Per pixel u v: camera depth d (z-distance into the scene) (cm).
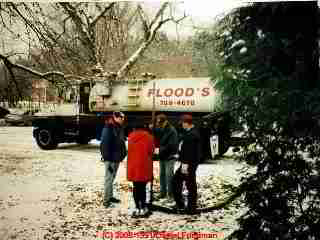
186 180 552
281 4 284
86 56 719
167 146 623
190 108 1127
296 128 272
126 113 1309
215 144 904
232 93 285
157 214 555
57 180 803
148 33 1636
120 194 687
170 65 1722
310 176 269
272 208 278
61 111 1372
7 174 857
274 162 280
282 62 290
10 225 498
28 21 597
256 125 282
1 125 2134
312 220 266
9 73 644
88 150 1359
